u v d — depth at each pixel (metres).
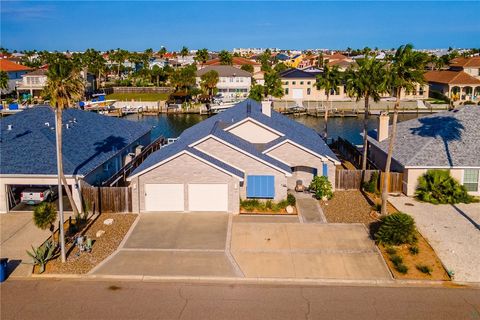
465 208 35.19
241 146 36.81
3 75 108.12
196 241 29.25
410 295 22.64
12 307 21.72
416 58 30.78
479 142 39.50
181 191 34.25
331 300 22.20
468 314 20.94
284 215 33.78
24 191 36.28
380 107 104.06
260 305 21.78
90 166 37.41
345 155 55.91
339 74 70.94
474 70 118.31
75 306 21.78
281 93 100.25
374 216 33.09
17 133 39.88
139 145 53.16
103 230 31.09
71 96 29.80
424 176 37.94
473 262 26.03
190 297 22.58
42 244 28.52
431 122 44.53
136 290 23.31
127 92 131.50
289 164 39.41
